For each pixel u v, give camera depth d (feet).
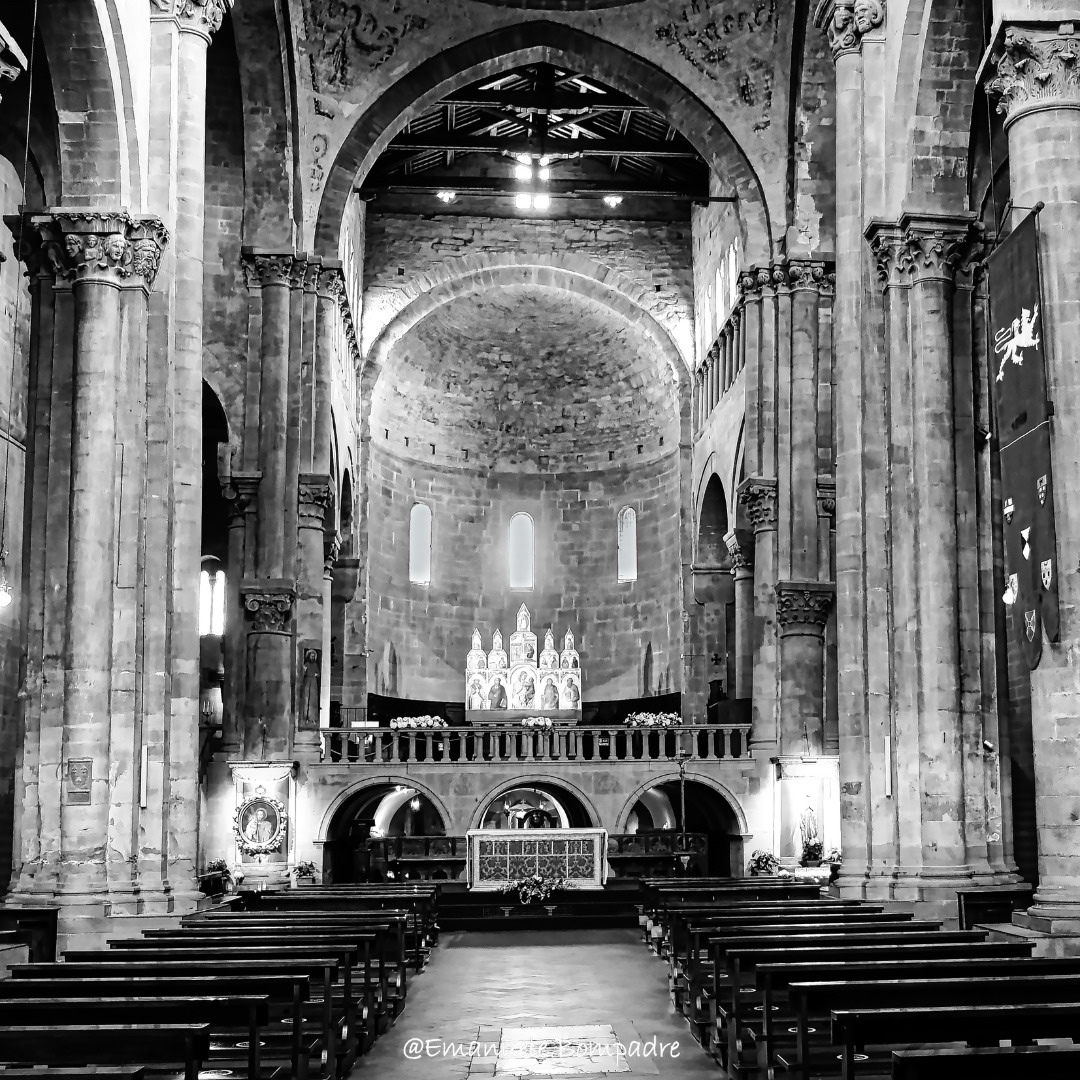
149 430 68.90
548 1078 46.47
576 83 141.38
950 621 69.77
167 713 67.67
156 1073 40.83
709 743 117.39
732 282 139.85
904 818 69.05
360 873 123.34
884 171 74.64
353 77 117.60
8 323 92.73
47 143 77.25
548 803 145.18
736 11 119.65
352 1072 47.50
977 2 70.38
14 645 91.86
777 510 116.88
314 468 114.32
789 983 37.55
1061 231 53.67
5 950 53.72
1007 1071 27.30
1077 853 51.06
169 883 66.64
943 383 71.36
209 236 112.78
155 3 71.56
